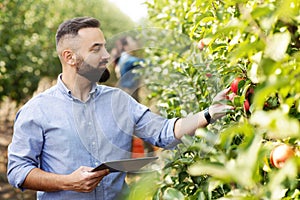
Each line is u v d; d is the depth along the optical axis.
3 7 8.62
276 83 0.88
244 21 1.11
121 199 2.28
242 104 1.68
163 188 1.81
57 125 2.35
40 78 8.93
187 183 1.84
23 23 8.79
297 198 1.25
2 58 8.41
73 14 11.29
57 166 2.36
